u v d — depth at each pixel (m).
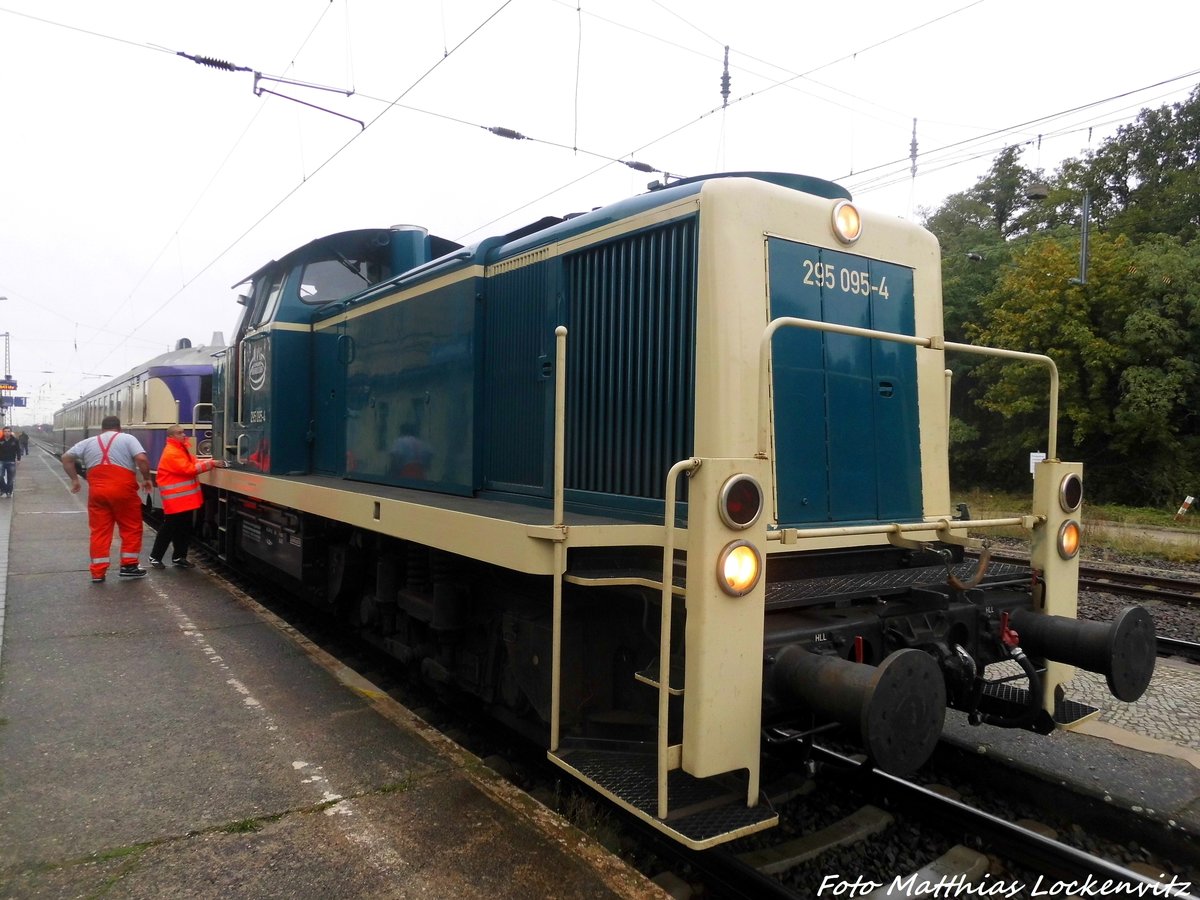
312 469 6.75
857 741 3.18
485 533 3.17
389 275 6.63
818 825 3.32
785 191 3.29
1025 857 3.04
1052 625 3.31
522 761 3.91
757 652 2.53
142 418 14.08
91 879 2.40
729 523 2.44
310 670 4.46
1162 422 17.42
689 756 2.43
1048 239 18.95
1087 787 3.38
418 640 4.66
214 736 3.51
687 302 3.17
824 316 3.37
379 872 2.45
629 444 3.43
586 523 3.08
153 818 2.77
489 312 4.46
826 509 3.31
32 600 6.10
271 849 2.57
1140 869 3.05
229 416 8.25
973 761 3.75
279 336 6.59
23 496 15.64
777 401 3.17
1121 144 23.22
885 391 3.60
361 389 5.85
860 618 2.96
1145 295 17.72
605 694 3.36
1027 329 18.47
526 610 3.54
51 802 2.89
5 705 3.88
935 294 3.91
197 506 7.78
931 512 3.77
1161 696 4.62
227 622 5.50
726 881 2.81
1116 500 19.34
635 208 3.47
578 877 2.43
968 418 21.70
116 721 3.68
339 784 3.04
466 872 2.45
